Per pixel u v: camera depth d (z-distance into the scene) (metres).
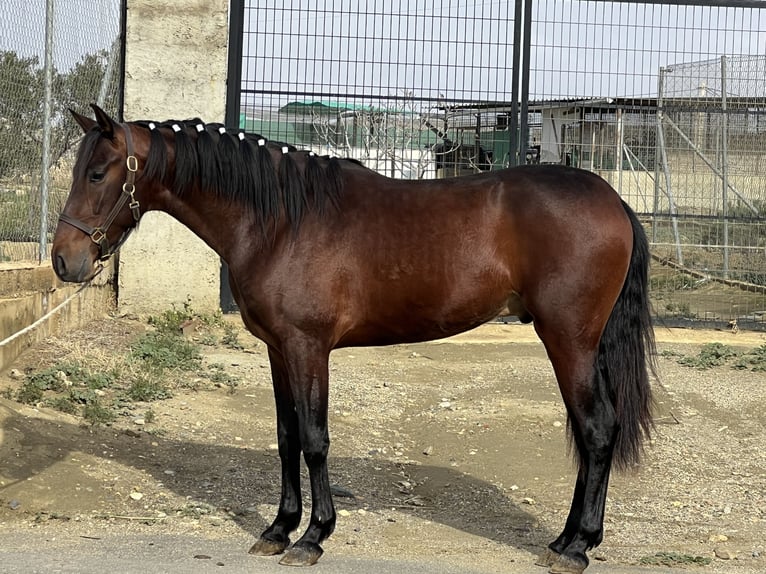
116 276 11.27
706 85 13.61
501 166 11.72
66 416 7.00
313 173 4.95
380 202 4.97
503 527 5.71
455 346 10.67
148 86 11.05
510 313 5.07
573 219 4.76
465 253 4.86
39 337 8.71
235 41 11.21
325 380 4.88
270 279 4.86
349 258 4.89
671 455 7.23
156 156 4.90
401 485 6.48
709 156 13.40
